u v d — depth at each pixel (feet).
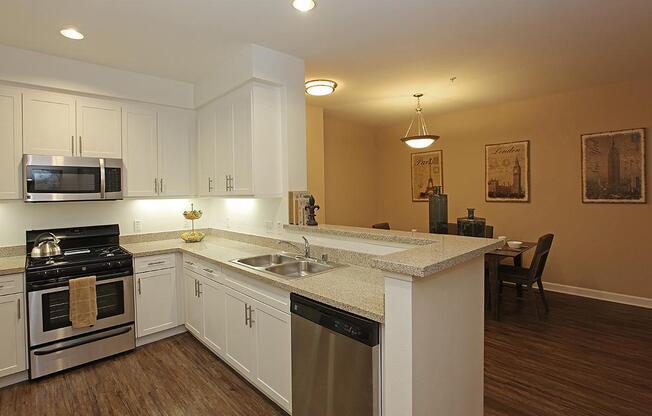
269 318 7.46
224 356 9.18
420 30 8.56
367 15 7.79
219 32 8.52
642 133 13.05
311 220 9.96
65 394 8.17
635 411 7.36
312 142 16.16
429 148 19.33
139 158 11.51
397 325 4.82
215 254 10.07
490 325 11.96
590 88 14.05
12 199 9.33
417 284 4.73
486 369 9.11
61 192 9.78
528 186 15.90
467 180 17.90
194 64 10.59
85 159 10.23
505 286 16.75
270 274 7.65
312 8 7.45
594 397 7.86
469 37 9.01
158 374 9.00
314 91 12.48
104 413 7.48
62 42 8.95
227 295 8.95
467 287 6.05
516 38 9.09
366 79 12.26
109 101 10.89
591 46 9.70
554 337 10.96
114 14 7.58
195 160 12.78
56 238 10.14
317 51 9.77
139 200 12.46
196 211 12.91
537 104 15.47
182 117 12.48
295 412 6.75
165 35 8.63
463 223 10.37
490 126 16.94
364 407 5.40
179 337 11.27
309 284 6.80
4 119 9.21
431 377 5.10
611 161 13.76
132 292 10.26
